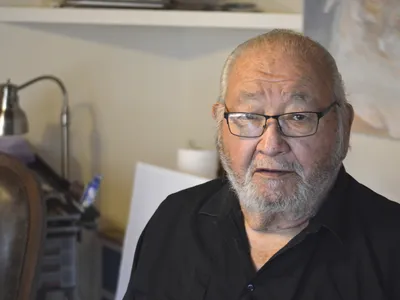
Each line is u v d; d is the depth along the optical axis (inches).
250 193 50.4
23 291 71.6
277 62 49.8
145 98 99.6
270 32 52.4
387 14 65.7
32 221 74.2
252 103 49.8
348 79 70.7
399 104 65.4
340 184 54.6
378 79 67.4
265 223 52.6
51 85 95.0
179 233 59.6
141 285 59.3
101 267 99.7
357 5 68.8
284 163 49.1
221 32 92.2
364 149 70.6
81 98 96.6
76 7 86.8
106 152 99.0
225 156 53.1
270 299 51.7
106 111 98.0
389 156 67.6
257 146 49.8
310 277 51.4
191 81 98.9
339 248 51.8
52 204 84.0
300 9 80.8
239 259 54.6
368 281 50.1
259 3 86.3
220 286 54.3
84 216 83.8
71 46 95.0
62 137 95.0
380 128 68.0
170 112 100.7
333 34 71.7
